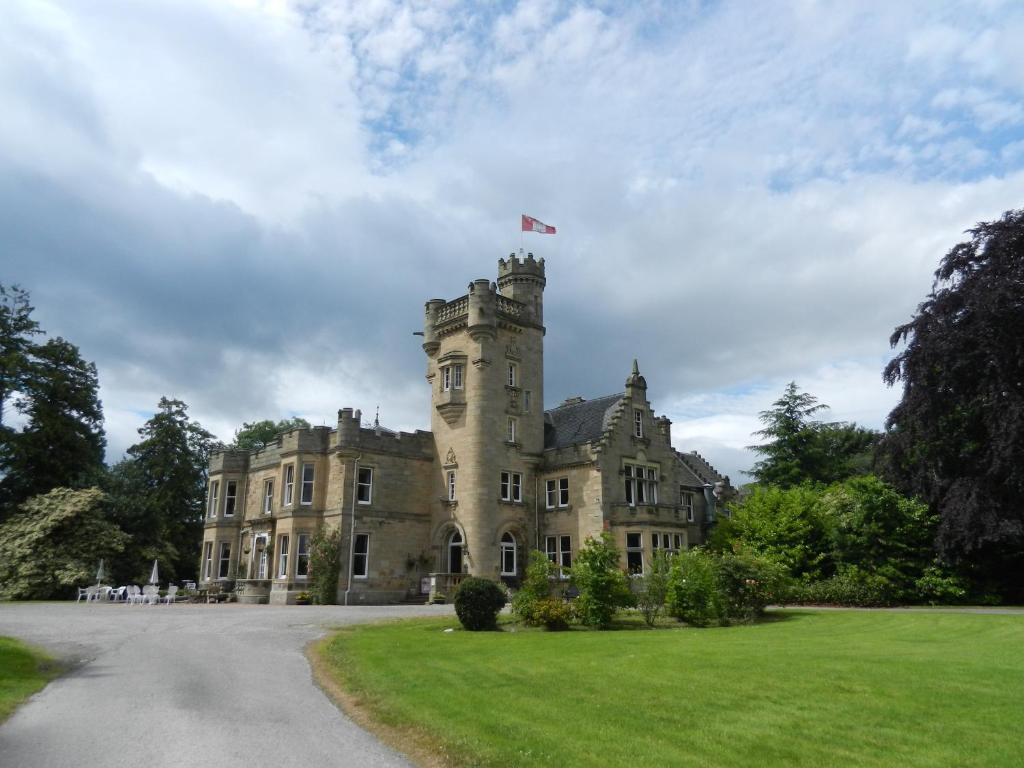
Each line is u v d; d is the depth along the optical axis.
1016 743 9.36
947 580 33.12
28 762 8.98
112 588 40.34
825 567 36.00
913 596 33.44
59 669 15.34
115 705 12.05
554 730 10.24
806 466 56.38
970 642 18.19
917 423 35.91
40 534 40.62
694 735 9.92
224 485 48.69
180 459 57.88
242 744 9.88
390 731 10.70
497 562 41.25
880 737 9.74
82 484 51.53
